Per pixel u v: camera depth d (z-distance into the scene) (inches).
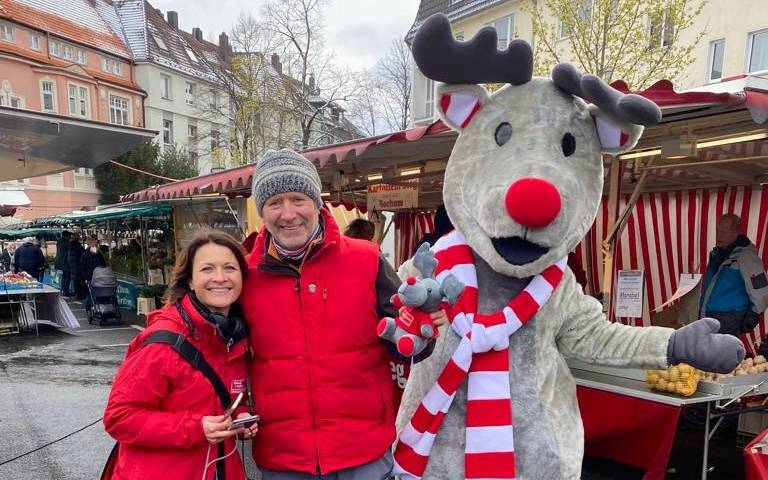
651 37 428.5
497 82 79.3
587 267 210.2
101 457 168.9
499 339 72.7
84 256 511.5
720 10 514.0
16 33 1171.3
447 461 76.0
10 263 751.1
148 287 465.1
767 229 217.0
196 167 1465.3
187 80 1589.6
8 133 185.3
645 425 120.8
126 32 1534.2
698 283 161.2
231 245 72.4
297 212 71.7
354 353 73.8
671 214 249.3
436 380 78.5
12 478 154.4
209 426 66.4
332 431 72.0
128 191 1262.3
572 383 81.1
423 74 78.2
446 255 80.3
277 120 1003.9
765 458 106.1
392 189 223.6
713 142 121.3
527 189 67.3
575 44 463.2
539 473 72.3
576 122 77.4
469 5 740.7
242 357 75.0
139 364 68.5
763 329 213.3
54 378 266.2
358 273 75.2
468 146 81.1
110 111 1370.6
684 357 73.1
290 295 73.3
